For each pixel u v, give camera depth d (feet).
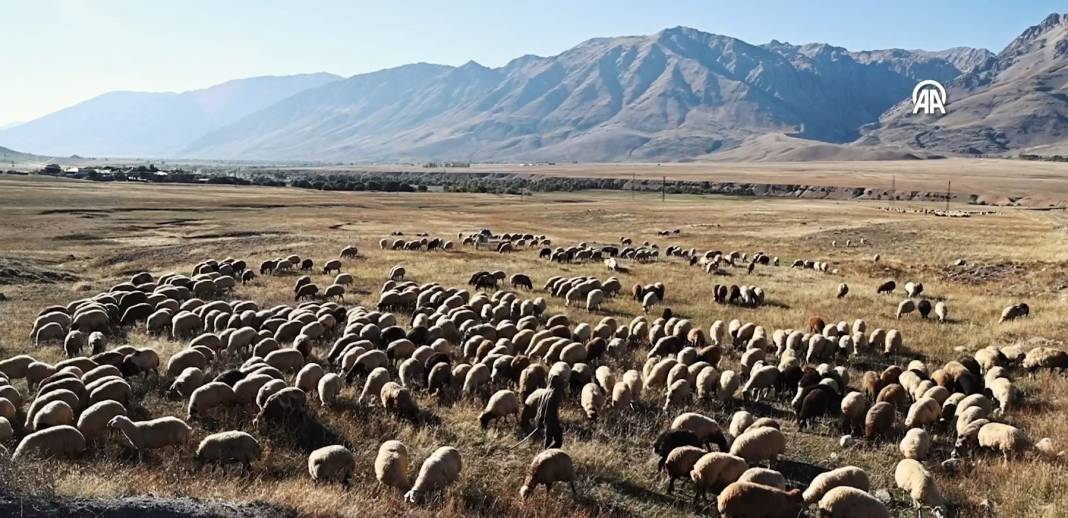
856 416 53.06
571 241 220.23
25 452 39.88
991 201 516.73
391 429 50.98
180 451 45.09
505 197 479.41
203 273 128.88
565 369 62.18
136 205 299.38
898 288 126.62
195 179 529.45
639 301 108.58
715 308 102.42
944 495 42.55
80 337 72.54
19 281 122.42
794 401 57.67
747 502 37.63
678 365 61.67
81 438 43.88
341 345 71.15
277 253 168.45
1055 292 117.60
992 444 47.88
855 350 77.10
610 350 74.69
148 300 95.96
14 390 51.98
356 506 36.01
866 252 187.21
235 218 266.16
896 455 49.19
